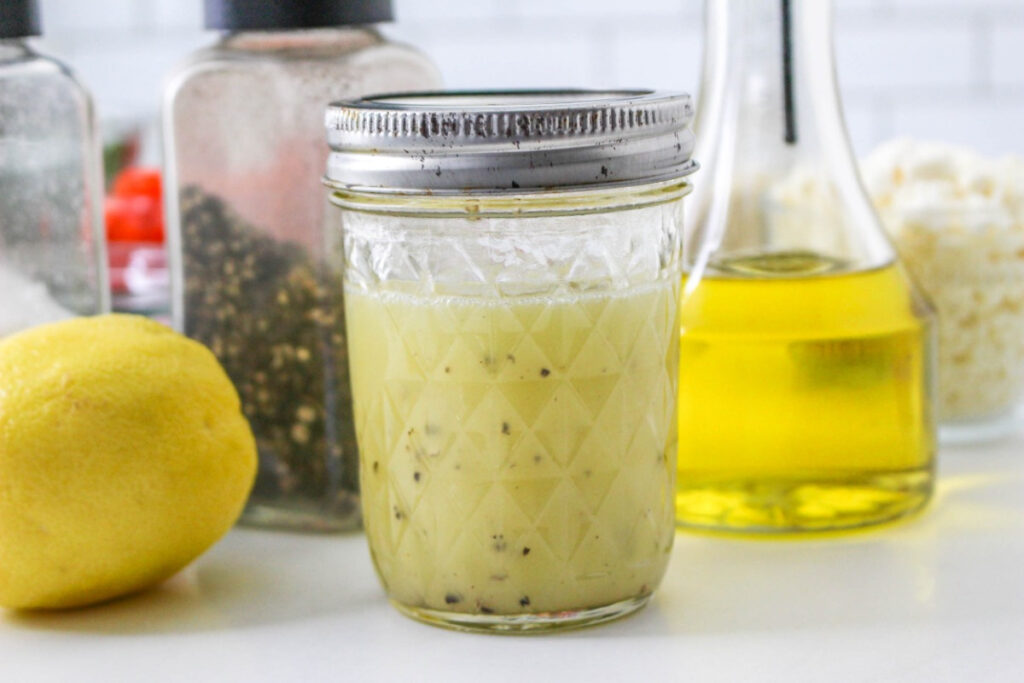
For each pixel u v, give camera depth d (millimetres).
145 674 411
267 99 473
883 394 469
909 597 438
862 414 467
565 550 416
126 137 926
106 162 908
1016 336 538
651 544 428
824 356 462
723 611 433
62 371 426
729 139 483
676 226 427
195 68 479
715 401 467
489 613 419
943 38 1088
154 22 1146
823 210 480
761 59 479
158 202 772
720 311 467
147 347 438
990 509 492
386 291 416
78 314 502
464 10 1121
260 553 479
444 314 408
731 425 467
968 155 555
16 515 421
